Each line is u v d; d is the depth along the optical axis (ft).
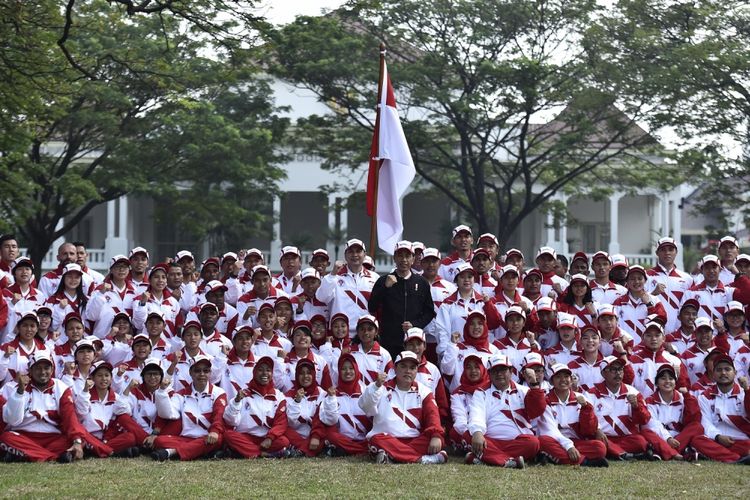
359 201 115.24
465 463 37.47
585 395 39.83
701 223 184.34
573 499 31.22
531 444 37.55
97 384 38.99
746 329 45.60
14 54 61.21
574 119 93.56
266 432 39.22
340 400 39.63
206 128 99.14
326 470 35.58
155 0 60.08
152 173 100.53
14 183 81.87
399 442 37.88
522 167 100.48
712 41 82.23
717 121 86.48
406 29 92.48
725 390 40.57
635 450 39.37
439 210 150.20
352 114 99.09
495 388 38.99
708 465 38.09
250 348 41.27
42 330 40.70
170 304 44.47
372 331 40.40
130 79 82.43
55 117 73.56
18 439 37.32
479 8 90.53
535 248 147.54
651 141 93.35
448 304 42.73
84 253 47.34
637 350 42.60
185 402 39.37
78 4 82.17
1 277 43.68
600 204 149.07
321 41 90.48
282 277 47.60
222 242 134.31
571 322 41.22
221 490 32.09
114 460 37.47
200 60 87.04
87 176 98.07
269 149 108.68
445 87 92.48
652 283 47.21
